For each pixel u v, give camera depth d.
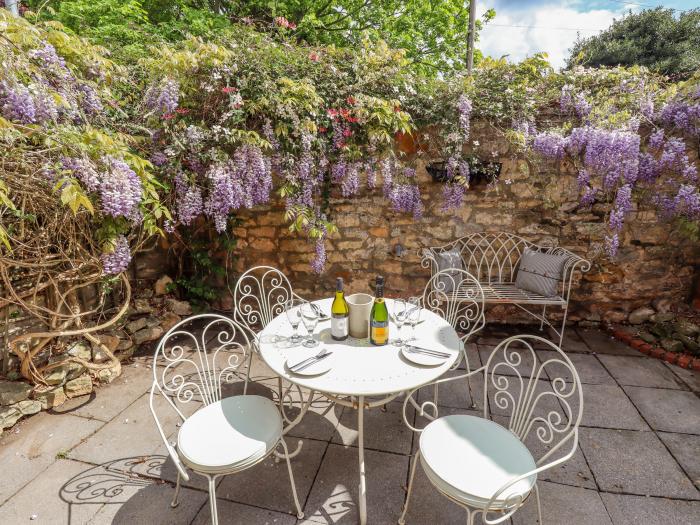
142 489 1.84
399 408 2.46
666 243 3.36
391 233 3.66
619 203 3.13
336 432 2.24
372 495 1.80
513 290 3.40
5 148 1.88
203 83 2.85
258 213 3.76
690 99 2.97
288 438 2.19
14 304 2.61
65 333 2.51
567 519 1.66
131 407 2.49
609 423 2.27
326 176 3.52
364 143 3.31
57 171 1.91
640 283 3.46
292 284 3.90
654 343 3.14
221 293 4.04
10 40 1.86
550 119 3.37
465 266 3.65
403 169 3.44
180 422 2.35
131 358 3.11
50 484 1.87
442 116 3.32
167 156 2.88
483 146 3.42
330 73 3.16
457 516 1.68
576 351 3.14
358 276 3.79
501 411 2.42
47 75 2.23
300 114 3.05
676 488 1.80
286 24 3.34
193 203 2.92
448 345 1.84
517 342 3.33
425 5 8.57
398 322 2.01
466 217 3.56
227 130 2.77
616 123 3.01
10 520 1.67
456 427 1.62
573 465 1.96
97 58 2.50
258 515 1.70
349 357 1.74
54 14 4.90
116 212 2.15
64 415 2.40
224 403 1.81
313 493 1.81
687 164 3.07
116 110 2.79
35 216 2.31
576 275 3.50
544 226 3.48
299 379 1.57
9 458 2.04
